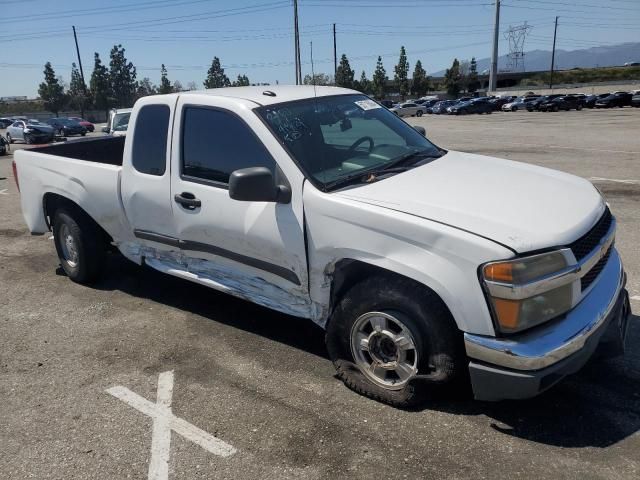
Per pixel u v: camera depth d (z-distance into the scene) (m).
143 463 2.91
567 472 2.69
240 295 4.02
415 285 3.05
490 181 3.52
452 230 2.85
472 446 2.91
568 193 3.41
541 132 23.64
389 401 3.28
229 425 3.19
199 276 4.30
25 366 3.98
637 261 5.54
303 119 3.84
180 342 4.24
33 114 80.12
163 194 4.21
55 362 4.02
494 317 2.78
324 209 3.28
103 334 4.43
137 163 4.43
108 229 4.93
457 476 2.70
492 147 17.56
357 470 2.78
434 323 3.00
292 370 3.76
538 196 3.28
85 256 5.32
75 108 80.06
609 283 3.21
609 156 13.77
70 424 3.27
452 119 43.00
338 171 3.57
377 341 3.28
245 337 4.28
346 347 3.44
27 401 3.53
